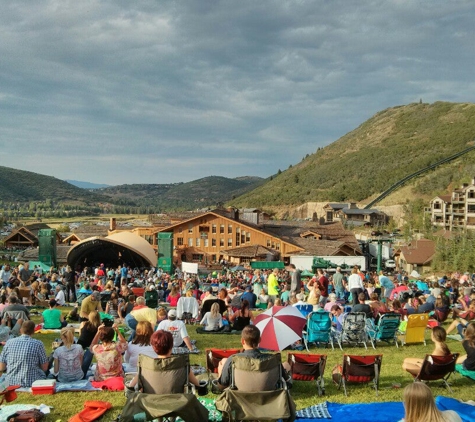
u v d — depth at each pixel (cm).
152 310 1602
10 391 936
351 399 1071
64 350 1157
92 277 3841
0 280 2797
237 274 4588
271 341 1260
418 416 611
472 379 1177
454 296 2703
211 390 1070
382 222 17162
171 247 6359
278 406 791
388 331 1658
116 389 1098
